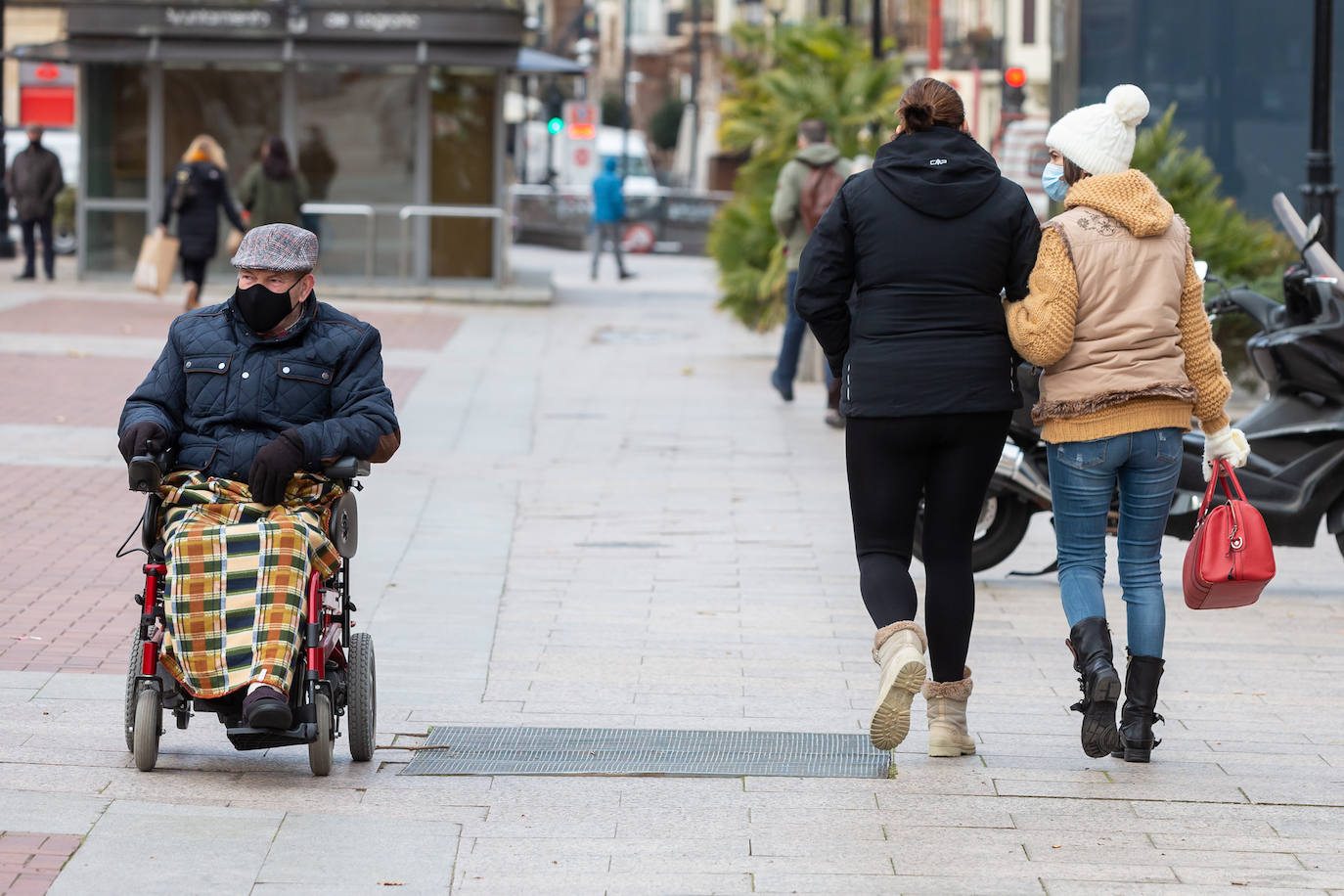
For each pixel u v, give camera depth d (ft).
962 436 50.21
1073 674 65.51
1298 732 57.93
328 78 220.43
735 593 79.05
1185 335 52.16
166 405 51.29
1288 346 76.59
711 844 45.50
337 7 215.72
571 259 340.18
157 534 50.65
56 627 68.13
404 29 215.51
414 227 222.28
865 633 71.87
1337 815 48.49
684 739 56.34
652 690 62.85
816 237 50.80
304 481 50.96
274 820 46.37
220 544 48.37
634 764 53.06
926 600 52.65
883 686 48.24
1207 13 174.60
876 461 50.65
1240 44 174.29
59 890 40.60
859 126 172.24
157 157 221.05
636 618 74.02
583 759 53.72
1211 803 49.44
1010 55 280.10
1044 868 43.86
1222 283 80.23
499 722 58.39
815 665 66.59
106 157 222.07
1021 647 69.92
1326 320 76.74
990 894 41.98
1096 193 51.24
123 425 49.73
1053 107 180.04
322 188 221.87
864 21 378.53
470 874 42.98
